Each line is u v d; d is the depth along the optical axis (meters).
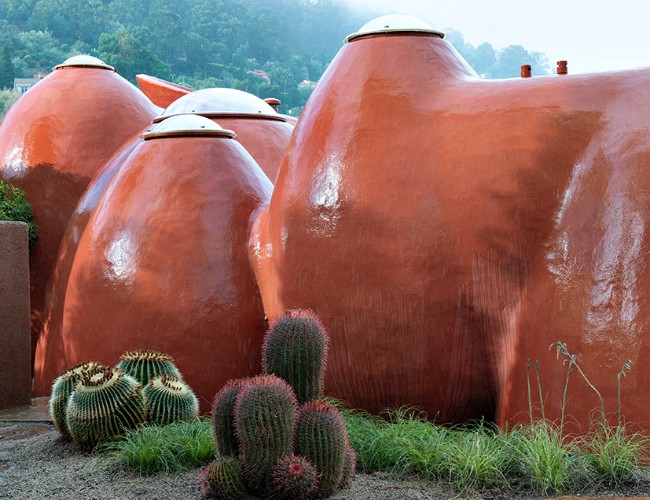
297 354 5.02
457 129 6.92
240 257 8.20
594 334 6.10
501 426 6.71
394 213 6.93
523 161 6.59
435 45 7.56
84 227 10.35
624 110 6.47
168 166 8.51
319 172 7.31
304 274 7.30
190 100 11.86
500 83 7.06
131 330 8.16
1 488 5.37
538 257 6.56
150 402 6.33
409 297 6.89
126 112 12.30
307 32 107.56
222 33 86.12
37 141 12.02
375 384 7.16
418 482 5.17
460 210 6.76
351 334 7.11
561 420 6.14
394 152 7.05
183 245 8.16
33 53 76.56
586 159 6.47
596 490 4.98
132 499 4.95
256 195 8.59
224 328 8.05
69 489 5.23
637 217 6.12
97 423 6.06
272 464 4.70
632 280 6.05
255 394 4.68
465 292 6.79
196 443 5.65
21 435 7.31
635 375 5.91
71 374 6.52
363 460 5.49
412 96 7.23
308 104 7.86
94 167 11.93
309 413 4.79
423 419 7.13
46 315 10.55
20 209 11.57
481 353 6.92
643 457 5.60
